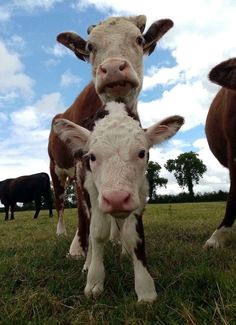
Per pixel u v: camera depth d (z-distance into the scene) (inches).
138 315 20.6
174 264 30.0
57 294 25.1
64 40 40.2
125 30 36.2
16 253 38.1
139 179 23.8
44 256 34.9
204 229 51.4
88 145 26.3
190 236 46.1
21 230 70.1
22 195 146.6
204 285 23.5
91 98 40.9
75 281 27.2
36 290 25.2
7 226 82.1
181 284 24.1
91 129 28.7
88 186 26.1
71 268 31.1
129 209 21.6
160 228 54.1
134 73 32.7
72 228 67.4
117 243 36.7
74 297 24.5
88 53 39.0
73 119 44.6
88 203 28.5
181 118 26.7
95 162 24.2
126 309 21.0
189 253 33.2
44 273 29.6
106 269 28.3
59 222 61.1
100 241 25.7
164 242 39.5
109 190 21.7
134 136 24.2
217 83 33.0
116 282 26.1
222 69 32.7
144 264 24.4
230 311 19.1
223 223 40.5
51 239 49.4
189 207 140.8
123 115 26.3
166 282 25.5
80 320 20.8
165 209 122.3
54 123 28.0
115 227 36.7
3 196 147.0
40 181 148.0
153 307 21.1
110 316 20.8
